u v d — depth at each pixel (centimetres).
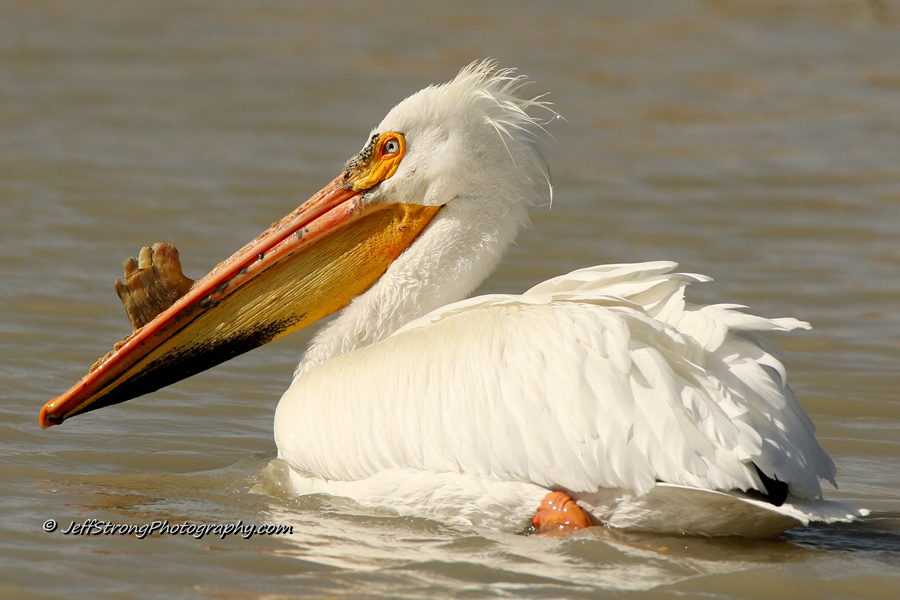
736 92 3494
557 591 812
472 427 925
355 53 3878
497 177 1127
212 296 1114
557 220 2244
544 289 998
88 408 1119
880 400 1391
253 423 1305
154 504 1015
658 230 2195
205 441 1232
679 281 963
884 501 1080
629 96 3406
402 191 1130
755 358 927
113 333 1578
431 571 845
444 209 1138
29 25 4081
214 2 4734
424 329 988
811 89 3534
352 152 2728
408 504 959
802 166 2711
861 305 1792
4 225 2061
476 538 913
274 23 4362
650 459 860
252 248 1125
